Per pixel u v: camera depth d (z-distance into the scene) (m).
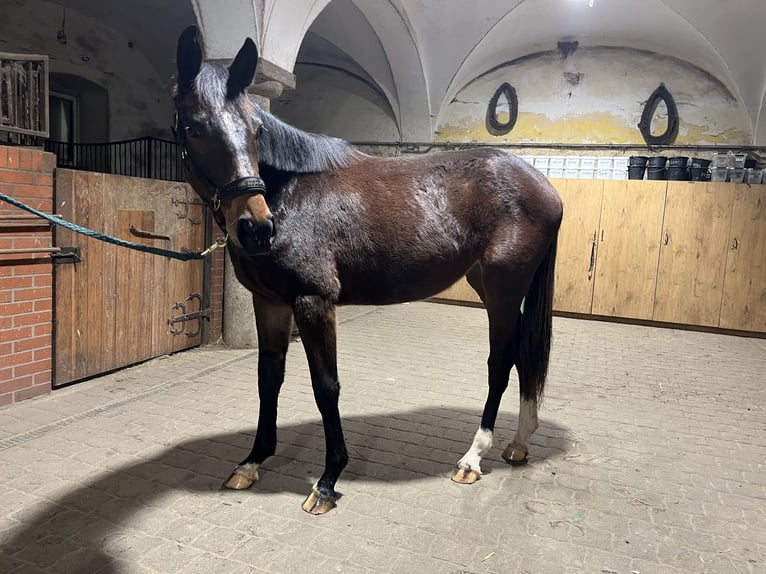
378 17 6.97
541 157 8.22
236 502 2.25
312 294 2.12
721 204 6.36
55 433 2.87
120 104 9.17
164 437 2.88
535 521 2.18
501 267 2.41
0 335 3.11
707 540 2.08
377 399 3.67
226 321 4.82
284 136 2.10
